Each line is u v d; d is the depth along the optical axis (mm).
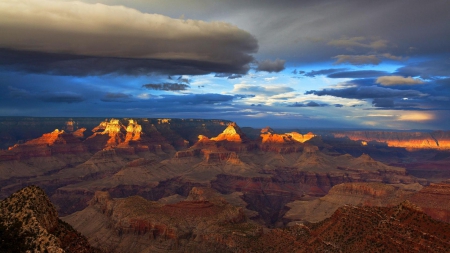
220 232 184500
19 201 102688
